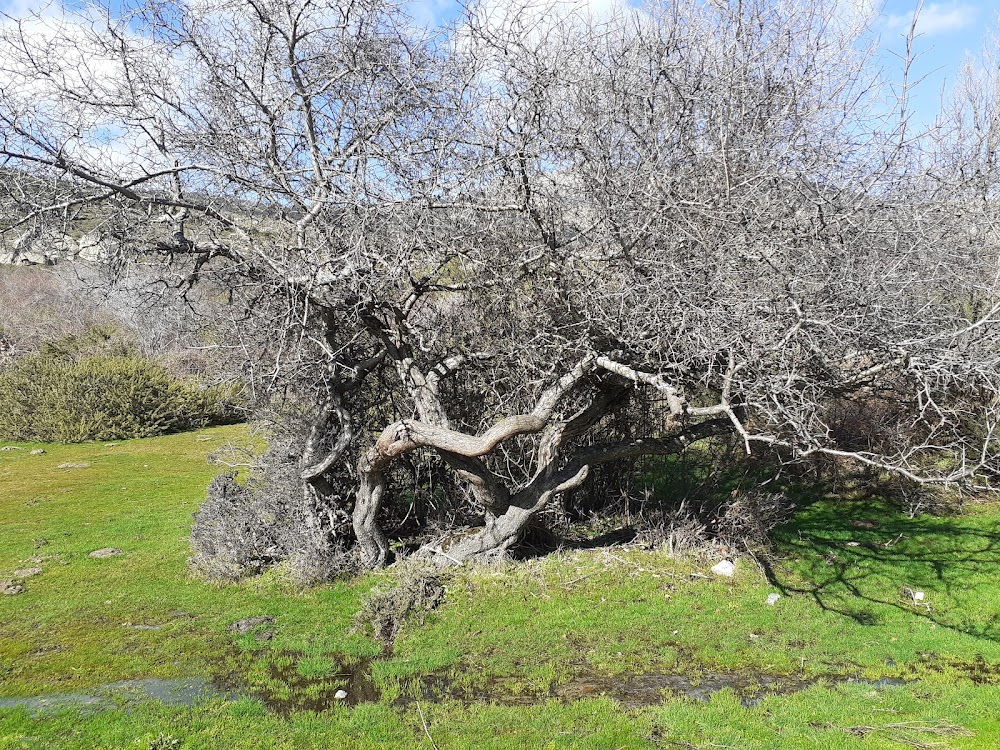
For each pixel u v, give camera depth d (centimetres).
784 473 1078
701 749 486
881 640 659
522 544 843
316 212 688
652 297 636
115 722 524
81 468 1501
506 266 742
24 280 2534
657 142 700
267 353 778
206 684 590
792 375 568
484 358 827
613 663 620
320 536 822
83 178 597
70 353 2125
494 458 892
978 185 794
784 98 728
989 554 837
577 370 734
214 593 777
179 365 2031
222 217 682
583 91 692
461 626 685
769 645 651
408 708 549
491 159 669
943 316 707
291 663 627
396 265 683
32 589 794
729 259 638
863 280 641
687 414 679
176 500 1212
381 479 812
